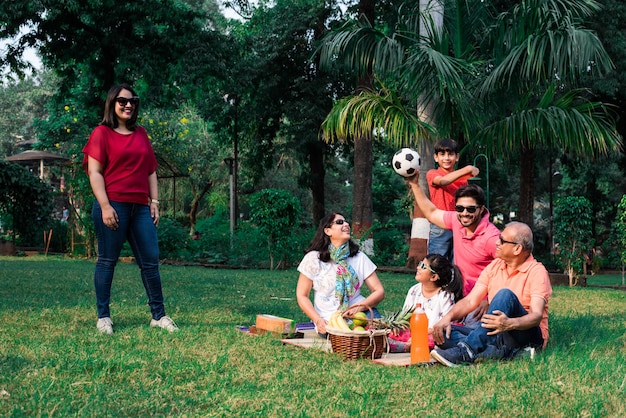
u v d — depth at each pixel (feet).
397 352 17.38
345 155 95.50
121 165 19.86
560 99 41.16
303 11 86.12
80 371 13.88
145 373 13.89
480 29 44.52
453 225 19.16
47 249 74.38
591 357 15.81
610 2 68.28
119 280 37.09
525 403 11.56
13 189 67.82
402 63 41.83
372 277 18.78
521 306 15.65
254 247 61.05
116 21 75.61
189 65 73.51
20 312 23.06
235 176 91.15
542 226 128.98
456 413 11.08
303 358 15.98
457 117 40.27
